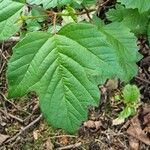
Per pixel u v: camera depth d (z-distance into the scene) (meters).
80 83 0.22
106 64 0.21
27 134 0.41
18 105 0.42
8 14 0.23
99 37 0.21
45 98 0.22
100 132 0.40
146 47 0.42
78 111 0.22
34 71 0.22
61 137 0.40
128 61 0.27
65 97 0.22
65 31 0.22
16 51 0.21
